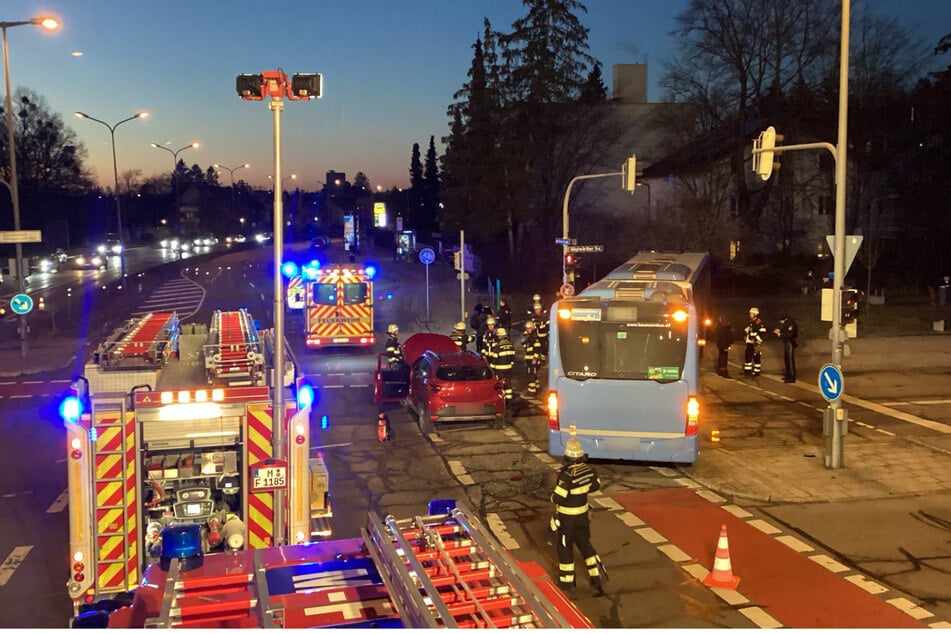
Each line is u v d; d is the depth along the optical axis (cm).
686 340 1250
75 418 696
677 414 1255
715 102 3897
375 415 1742
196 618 420
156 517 736
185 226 13462
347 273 2656
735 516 1097
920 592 852
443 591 419
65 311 3741
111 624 466
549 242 4581
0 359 2514
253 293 4434
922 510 1111
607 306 1262
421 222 9725
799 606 821
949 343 2628
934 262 4125
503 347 1823
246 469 734
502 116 4453
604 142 4775
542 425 1630
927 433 1527
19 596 874
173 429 727
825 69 3797
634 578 898
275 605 405
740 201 3856
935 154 4122
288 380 789
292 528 737
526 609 395
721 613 807
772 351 2525
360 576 458
